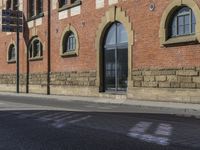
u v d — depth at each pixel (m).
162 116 16.14
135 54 25.20
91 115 16.23
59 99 27.81
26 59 37.44
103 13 27.84
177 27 22.77
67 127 12.89
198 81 21.23
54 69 33.25
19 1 39.03
